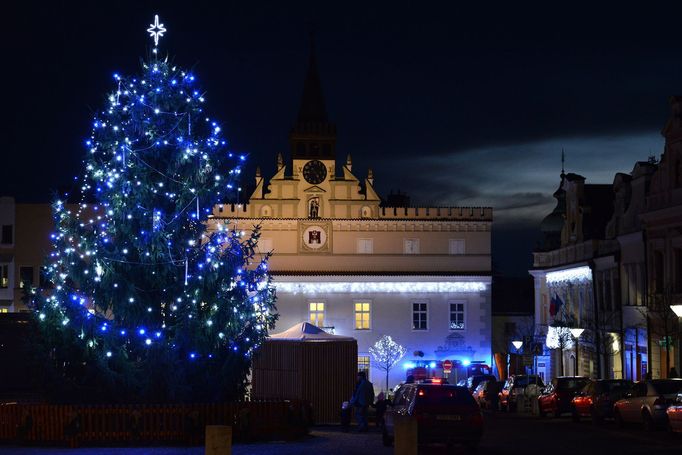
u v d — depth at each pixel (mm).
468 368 77562
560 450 29469
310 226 77438
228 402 33625
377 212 77938
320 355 43531
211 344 34188
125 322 34188
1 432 32156
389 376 77062
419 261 78062
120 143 33938
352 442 32594
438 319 77750
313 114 79188
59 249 34500
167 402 33812
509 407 57344
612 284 63406
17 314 48531
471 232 78625
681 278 53656
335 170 77875
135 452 28891
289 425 33531
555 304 74062
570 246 73375
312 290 77125
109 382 33594
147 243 33531
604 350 59500
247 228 77125
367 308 77562
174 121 34625
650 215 56156
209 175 34969
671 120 54500
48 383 34094
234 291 35125
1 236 72938
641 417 37000
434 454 29188
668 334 51000
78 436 30953
